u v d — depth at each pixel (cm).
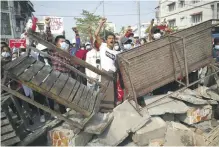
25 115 532
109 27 2523
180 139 467
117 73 545
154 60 529
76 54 731
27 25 602
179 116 539
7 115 432
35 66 459
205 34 605
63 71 587
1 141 387
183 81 618
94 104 469
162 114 503
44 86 412
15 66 417
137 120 467
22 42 986
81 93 475
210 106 549
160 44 535
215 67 616
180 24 4091
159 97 553
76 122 424
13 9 2900
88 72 630
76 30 883
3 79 395
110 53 554
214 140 468
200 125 538
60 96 416
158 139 460
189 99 526
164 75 546
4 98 442
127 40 705
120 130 455
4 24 2678
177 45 555
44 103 589
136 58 506
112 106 526
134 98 497
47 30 645
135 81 508
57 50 466
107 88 534
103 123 456
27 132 484
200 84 671
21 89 563
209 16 3341
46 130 470
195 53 593
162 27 820
